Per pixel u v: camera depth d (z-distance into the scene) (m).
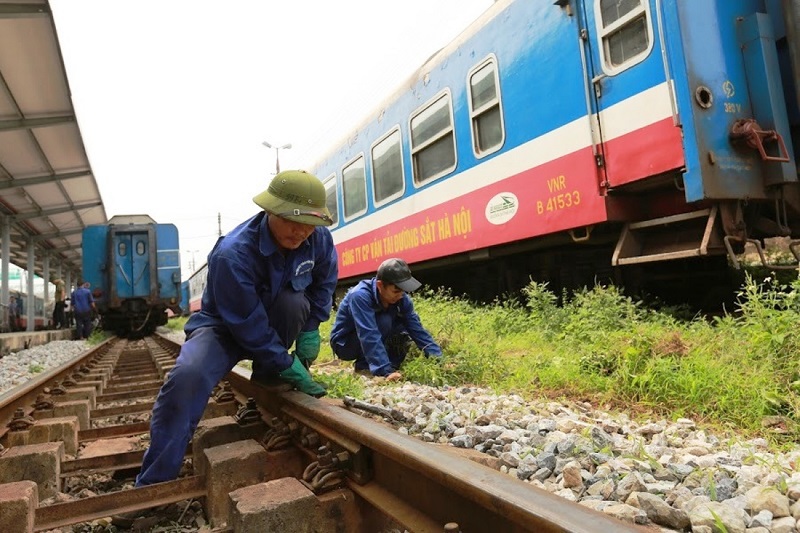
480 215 6.90
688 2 4.48
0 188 13.66
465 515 1.56
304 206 2.50
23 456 2.51
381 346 4.26
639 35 4.81
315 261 3.11
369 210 9.99
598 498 1.73
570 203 5.50
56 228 21.05
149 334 17.30
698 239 4.71
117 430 3.58
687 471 1.89
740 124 4.48
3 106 9.88
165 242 15.20
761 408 2.72
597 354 3.85
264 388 3.14
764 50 4.60
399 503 1.82
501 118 6.45
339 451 2.16
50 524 1.98
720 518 1.47
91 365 7.27
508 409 3.04
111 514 2.07
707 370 3.20
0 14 6.98
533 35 5.94
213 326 2.74
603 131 5.15
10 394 3.91
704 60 4.46
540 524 1.21
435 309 6.94
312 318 3.33
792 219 5.03
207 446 2.77
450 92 7.47
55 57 8.48
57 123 10.74
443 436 2.51
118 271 14.75
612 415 3.07
